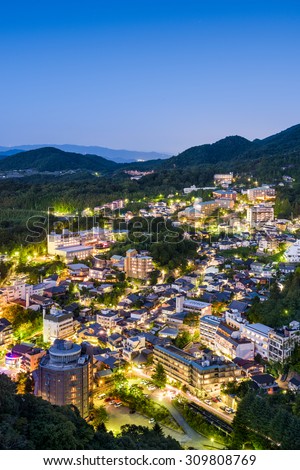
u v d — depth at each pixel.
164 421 171.38
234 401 175.25
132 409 181.62
